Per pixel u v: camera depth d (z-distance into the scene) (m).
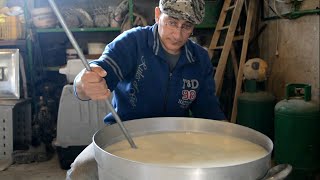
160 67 1.52
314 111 2.58
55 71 4.09
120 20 3.75
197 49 1.62
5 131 3.26
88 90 1.07
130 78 1.54
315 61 2.86
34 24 3.69
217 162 1.08
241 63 3.43
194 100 1.67
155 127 1.42
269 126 3.19
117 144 1.25
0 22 3.49
